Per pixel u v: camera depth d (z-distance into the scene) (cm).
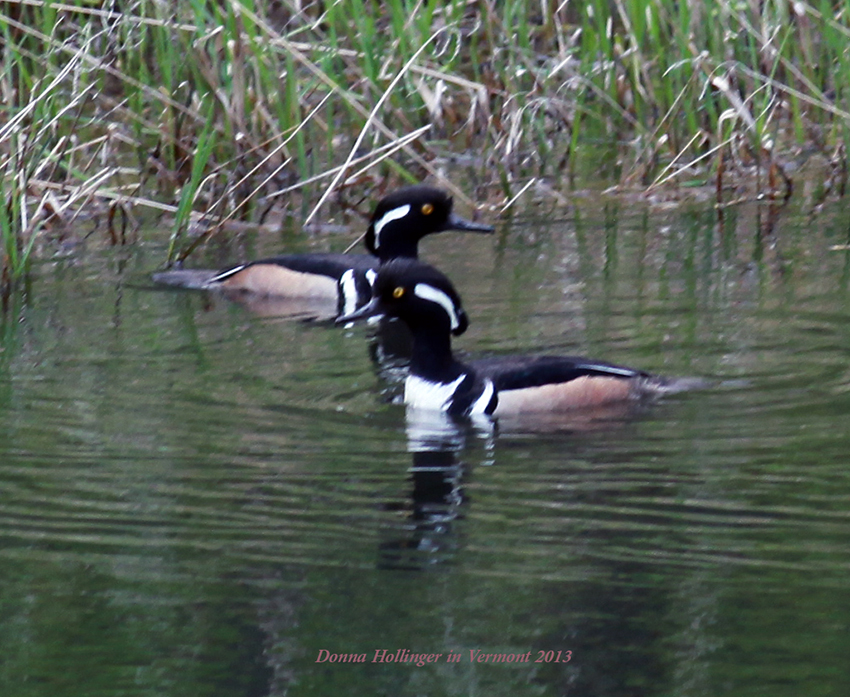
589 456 1097
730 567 888
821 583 863
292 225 1988
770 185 2011
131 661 800
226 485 1051
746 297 1544
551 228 1903
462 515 984
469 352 1386
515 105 2100
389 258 1700
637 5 2102
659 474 1052
